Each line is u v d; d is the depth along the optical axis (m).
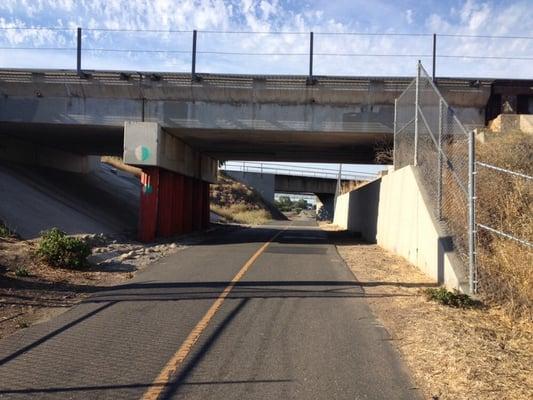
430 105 14.30
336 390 5.02
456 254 10.23
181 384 5.11
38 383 5.08
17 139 24.70
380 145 23.59
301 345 6.42
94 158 34.22
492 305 8.49
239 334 6.84
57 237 12.00
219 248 18.00
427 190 12.96
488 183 11.29
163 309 8.18
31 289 9.31
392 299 9.15
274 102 20.39
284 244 20.28
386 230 18.45
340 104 20.27
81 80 20.23
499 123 16.39
